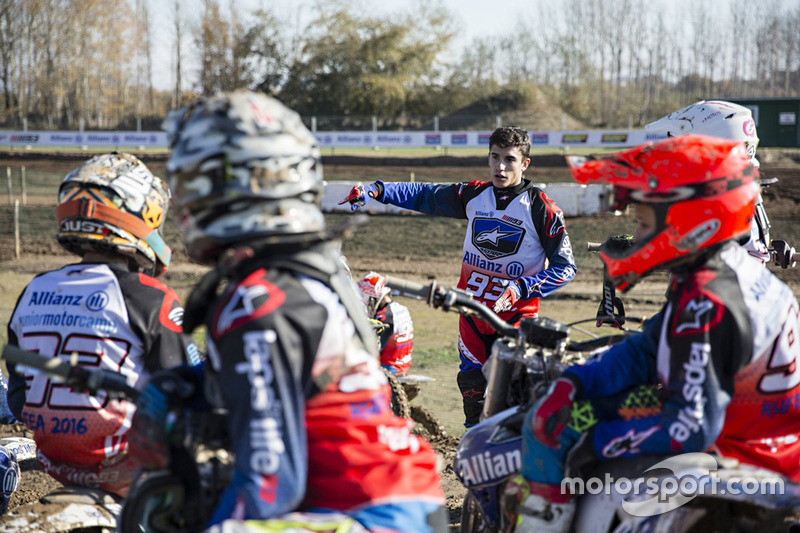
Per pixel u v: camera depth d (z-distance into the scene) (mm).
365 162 31438
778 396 2227
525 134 4953
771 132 32250
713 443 2271
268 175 1884
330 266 1923
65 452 2742
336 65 52562
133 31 66938
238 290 1801
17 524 2473
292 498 1726
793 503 2008
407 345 4996
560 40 62625
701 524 2133
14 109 61719
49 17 62219
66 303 2742
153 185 2900
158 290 2814
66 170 29984
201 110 1932
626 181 2225
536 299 5016
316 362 1800
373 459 1852
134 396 2254
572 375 2303
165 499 2018
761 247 4078
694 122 4070
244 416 1716
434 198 5117
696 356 2098
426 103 53250
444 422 5965
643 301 11172
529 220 4914
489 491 2574
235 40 55219
